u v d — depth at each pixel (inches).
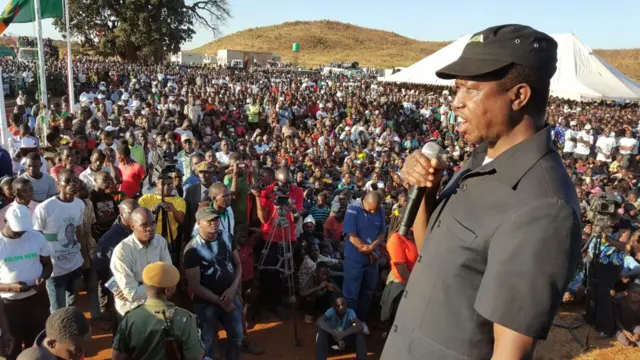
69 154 290.0
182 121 657.0
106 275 202.5
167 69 1745.8
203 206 203.8
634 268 257.8
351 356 224.5
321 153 575.2
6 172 295.7
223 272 186.1
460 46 1046.4
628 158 637.9
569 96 889.5
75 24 1861.5
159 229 222.7
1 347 174.4
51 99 1030.4
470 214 52.9
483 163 60.7
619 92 879.1
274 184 265.4
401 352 58.4
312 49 4288.9
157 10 1857.8
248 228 260.7
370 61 3668.8
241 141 574.2
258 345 230.5
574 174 522.3
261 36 4658.0
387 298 223.1
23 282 172.2
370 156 540.1
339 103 1005.8
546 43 51.1
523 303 44.9
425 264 58.1
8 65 1365.7
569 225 45.9
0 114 386.3
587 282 252.2
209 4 2030.0
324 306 252.8
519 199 48.8
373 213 240.4
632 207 362.0
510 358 44.9
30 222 174.4
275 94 1111.0
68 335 112.0
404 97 1232.8
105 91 955.3
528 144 51.8
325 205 333.1
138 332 129.6
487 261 50.3
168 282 132.1
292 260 241.9
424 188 68.4
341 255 296.4
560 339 243.9
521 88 51.1
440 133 790.5
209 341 184.9
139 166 304.5
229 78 1537.9
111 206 238.4
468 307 52.2
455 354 52.7
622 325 244.1
